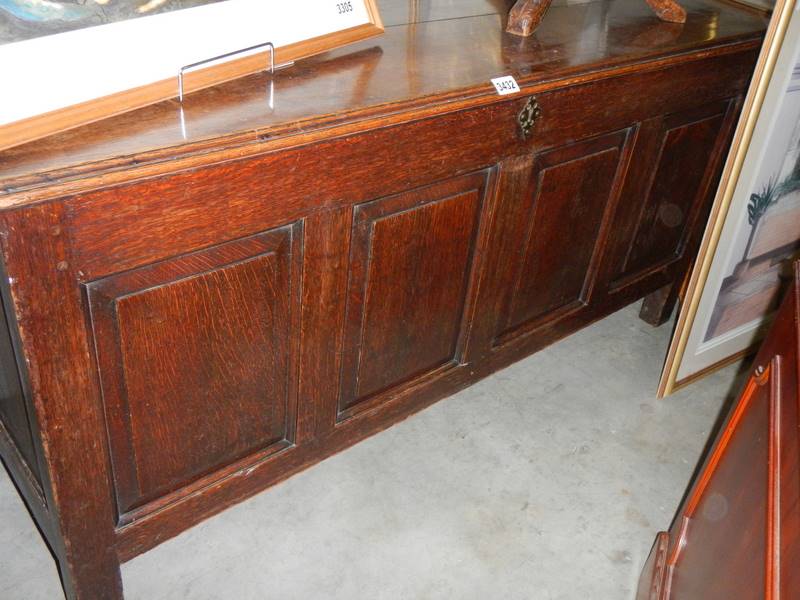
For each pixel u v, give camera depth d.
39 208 0.76
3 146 0.76
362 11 1.17
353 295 1.18
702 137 1.67
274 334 1.10
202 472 1.15
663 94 1.46
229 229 0.94
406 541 1.39
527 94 1.18
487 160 1.22
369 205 1.10
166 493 1.12
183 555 1.32
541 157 1.32
